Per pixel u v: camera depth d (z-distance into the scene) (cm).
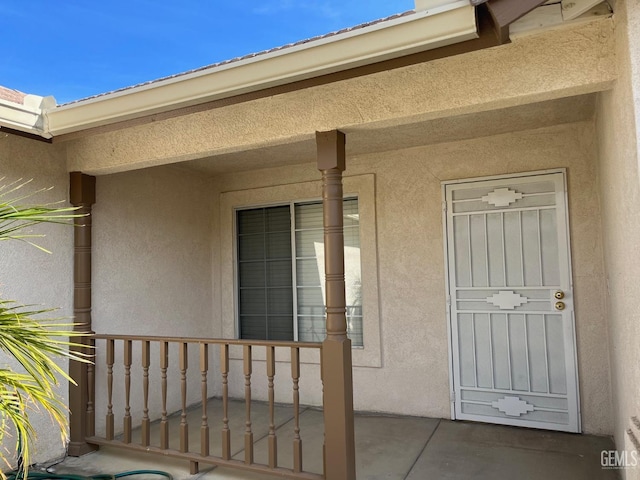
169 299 506
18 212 207
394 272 475
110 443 375
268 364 321
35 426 362
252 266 557
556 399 411
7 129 325
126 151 371
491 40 225
